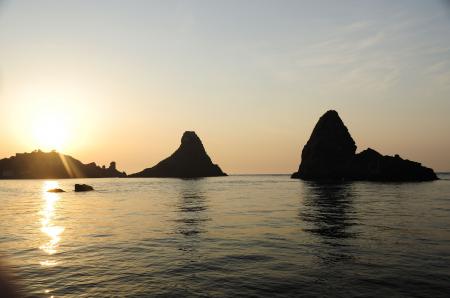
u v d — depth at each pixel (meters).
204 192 84.75
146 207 48.53
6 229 29.33
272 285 13.90
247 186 116.00
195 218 34.94
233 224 30.28
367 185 104.50
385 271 15.38
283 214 37.19
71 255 19.39
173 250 20.39
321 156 155.12
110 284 14.30
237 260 17.84
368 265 16.38
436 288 13.22
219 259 18.08
